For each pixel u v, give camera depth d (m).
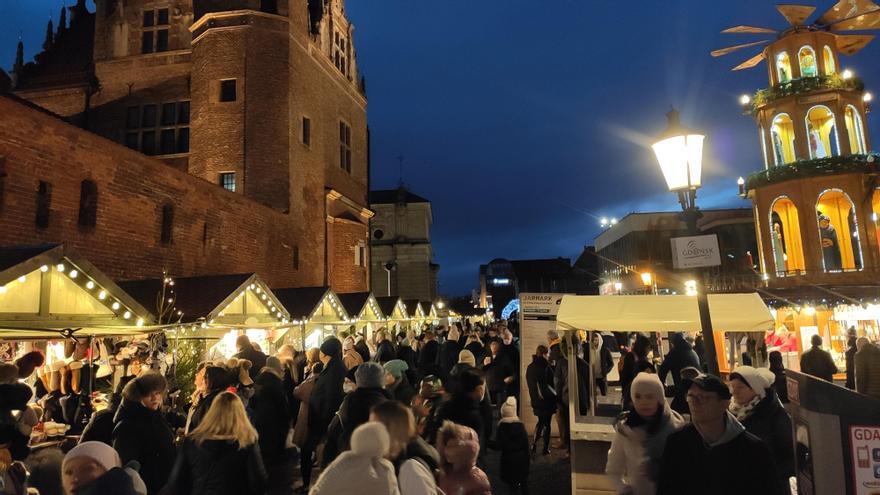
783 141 31.09
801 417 3.11
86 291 8.81
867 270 24.25
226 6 27.81
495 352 12.87
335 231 32.41
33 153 13.02
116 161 15.61
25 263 7.82
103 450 3.54
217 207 20.38
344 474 3.30
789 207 29.27
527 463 6.95
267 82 27.09
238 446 4.50
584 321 7.39
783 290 21.34
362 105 38.97
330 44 34.47
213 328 12.88
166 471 4.98
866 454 2.85
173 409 8.46
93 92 29.95
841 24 28.22
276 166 26.66
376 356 14.05
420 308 35.28
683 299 7.90
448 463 4.30
